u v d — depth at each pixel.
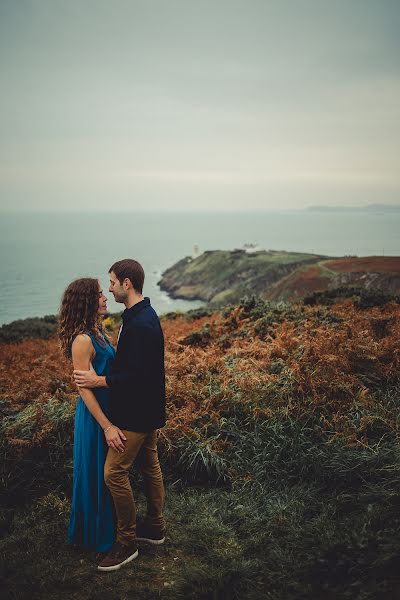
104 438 3.89
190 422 5.46
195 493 4.71
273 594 3.26
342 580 3.25
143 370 3.66
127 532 3.76
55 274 177.62
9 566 3.68
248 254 152.25
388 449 4.57
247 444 5.15
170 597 3.37
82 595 3.43
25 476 4.87
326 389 5.75
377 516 3.71
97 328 3.93
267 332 8.91
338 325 8.30
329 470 4.58
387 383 6.12
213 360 7.29
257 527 4.05
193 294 134.00
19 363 10.88
